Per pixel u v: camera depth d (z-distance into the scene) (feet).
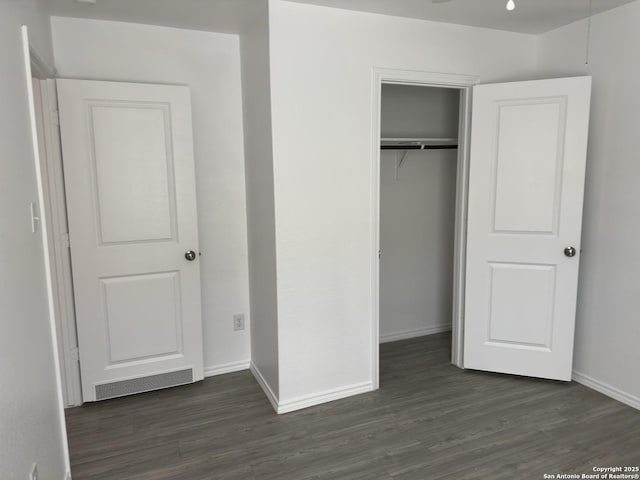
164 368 9.93
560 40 10.00
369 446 7.86
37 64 7.42
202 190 10.11
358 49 8.79
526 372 10.21
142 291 9.52
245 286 10.78
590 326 9.76
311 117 8.54
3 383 4.28
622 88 8.82
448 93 12.55
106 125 8.86
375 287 9.61
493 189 9.94
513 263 9.98
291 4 8.12
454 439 8.02
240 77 10.12
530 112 9.45
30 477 5.02
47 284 6.32
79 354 9.23
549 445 7.79
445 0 7.88
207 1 8.04
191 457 7.62
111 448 7.89
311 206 8.77
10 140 5.07
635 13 8.48
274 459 7.55
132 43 9.24
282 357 8.91
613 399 9.31
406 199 12.55
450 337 13.12
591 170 9.54
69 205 8.78
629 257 8.87
